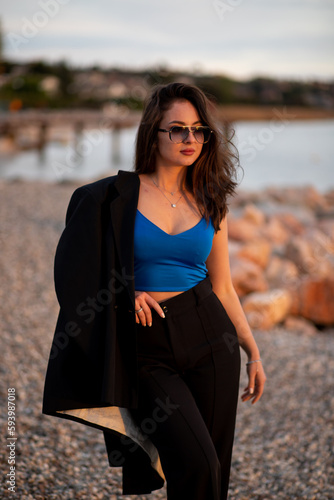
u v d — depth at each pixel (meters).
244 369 4.53
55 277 1.77
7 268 7.04
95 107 60.75
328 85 59.56
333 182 27.86
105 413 1.87
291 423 3.63
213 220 1.93
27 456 2.84
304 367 4.68
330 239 9.15
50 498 2.50
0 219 10.64
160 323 1.83
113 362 1.75
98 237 1.80
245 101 59.50
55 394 1.81
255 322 5.96
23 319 5.18
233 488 2.83
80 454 2.98
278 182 27.22
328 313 6.57
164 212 1.90
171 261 1.86
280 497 2.76
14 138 42.00
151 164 1.96
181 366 1.86
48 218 11.14
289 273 7.70
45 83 65.88
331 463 3.11
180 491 1.72
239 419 3.67
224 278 2.04
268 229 10.74
